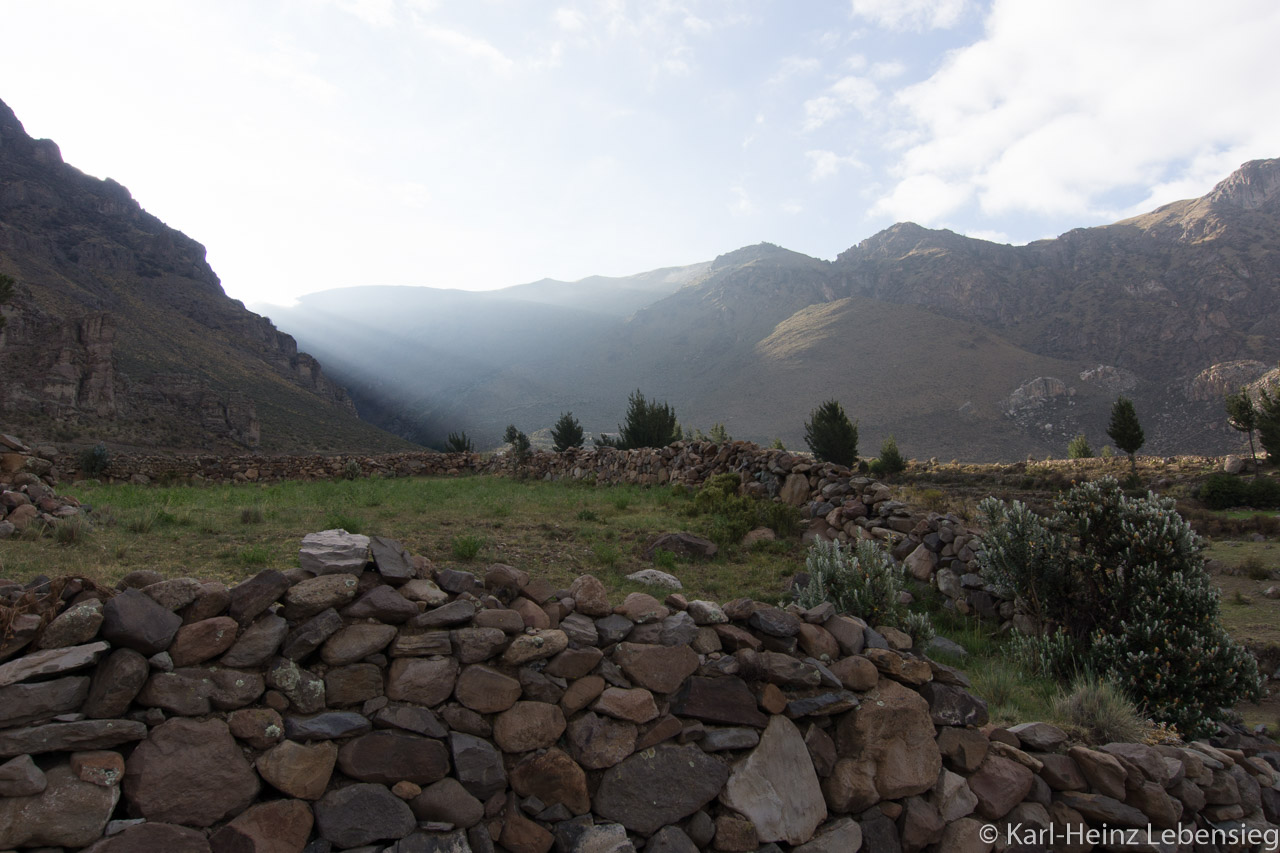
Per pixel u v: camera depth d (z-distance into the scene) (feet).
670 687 14.56
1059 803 17.12
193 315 443.73
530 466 83.41
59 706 9.96
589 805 13.21
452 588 14.12
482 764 12.42
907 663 16.80
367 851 11.32
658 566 29.09
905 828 15.58
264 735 11.09
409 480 75.00
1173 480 106.63
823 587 23.24
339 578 12.54
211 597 11.55
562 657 13.82
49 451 58.59
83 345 197.06
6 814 9.27
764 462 47.88
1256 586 44.42
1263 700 27.35
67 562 19.10
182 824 10.33
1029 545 26.22
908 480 125.80
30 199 453.58
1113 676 21.90
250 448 228.43
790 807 14.65
